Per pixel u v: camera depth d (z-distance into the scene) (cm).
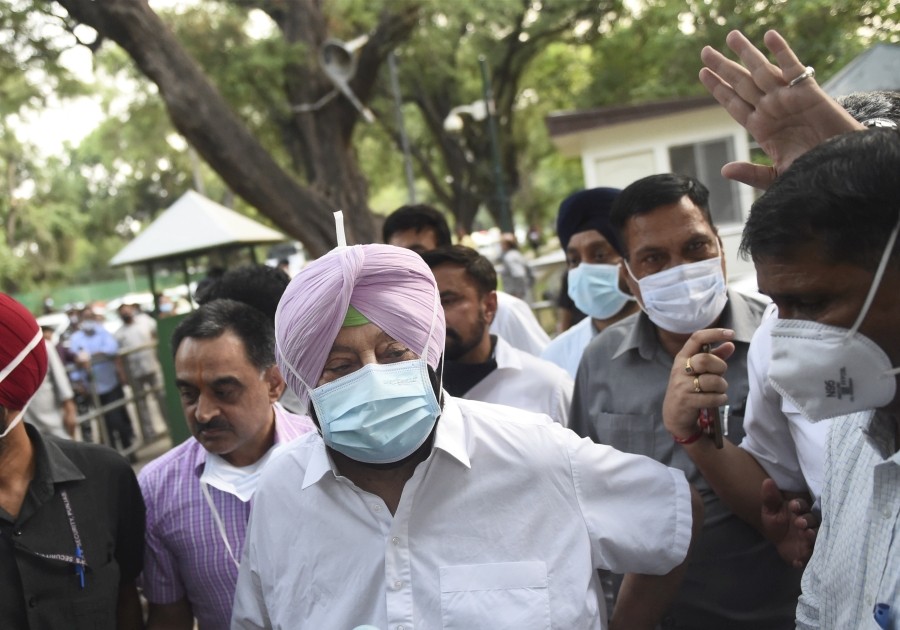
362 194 1162
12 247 3703
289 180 931
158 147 1898
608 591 244
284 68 1153
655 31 1504
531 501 165
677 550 168
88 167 4088
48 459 206
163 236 779
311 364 159
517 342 411
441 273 296
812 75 166
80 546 206
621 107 1293
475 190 2336
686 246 241
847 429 157
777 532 203
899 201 119
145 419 959
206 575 231
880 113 181
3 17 838
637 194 246
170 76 847
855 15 681
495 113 2189
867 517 142
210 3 1265
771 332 139
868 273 124
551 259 1568
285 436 248
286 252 2923
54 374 652
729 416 239
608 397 259
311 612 166
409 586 160
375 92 2062
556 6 1866
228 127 884
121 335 1125
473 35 1981
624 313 352
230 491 232
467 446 167
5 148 3606
